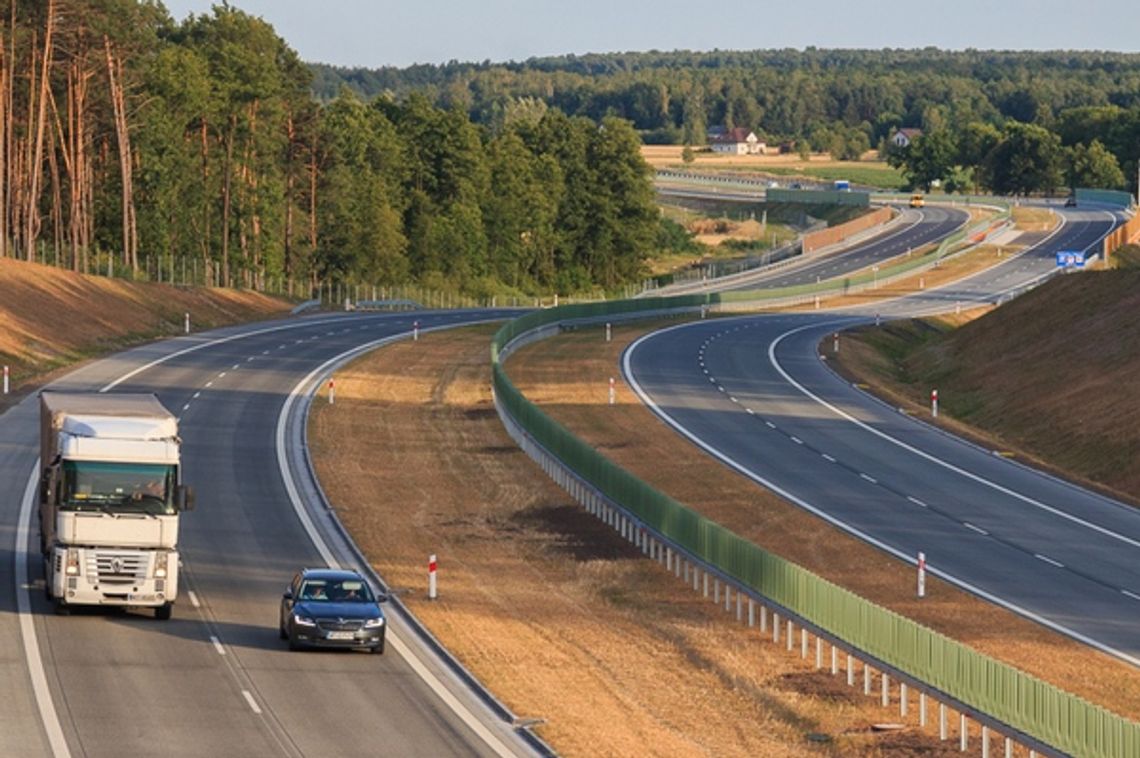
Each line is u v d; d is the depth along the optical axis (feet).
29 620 222.48
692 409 482.69
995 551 312.71
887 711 208.74
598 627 246.88
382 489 359.46
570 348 627.05
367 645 214.48
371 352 592.19
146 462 225.35
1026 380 522.88
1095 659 239.30
